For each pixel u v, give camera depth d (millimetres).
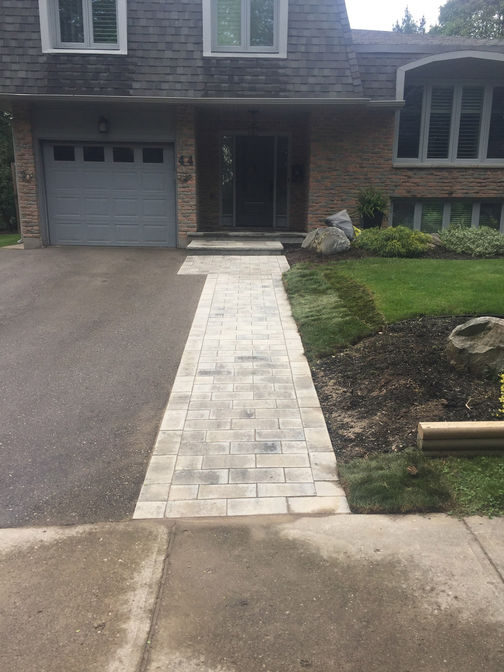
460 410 5051
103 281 10422
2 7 12430
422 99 14242
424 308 7621
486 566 3350
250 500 4027
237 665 2703
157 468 4438
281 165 15484
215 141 15242
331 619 2973
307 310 8234
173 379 6176
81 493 4145
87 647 2805
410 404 5246
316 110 13680
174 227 14031
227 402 5574
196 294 9531
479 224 14820
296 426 5078
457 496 3986
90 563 3406
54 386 6012
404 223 14758
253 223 15844
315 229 13656
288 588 3193
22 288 9984
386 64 13250
